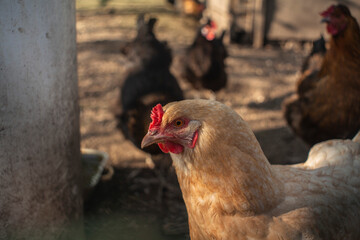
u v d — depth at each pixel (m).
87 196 0.83
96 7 2.79
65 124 0.58
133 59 1.09
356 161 0.54
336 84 0.78
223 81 1.35
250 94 1.45
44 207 0.57
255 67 1.71
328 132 0.83
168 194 0.89
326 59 0.82
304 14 1.93
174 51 1.84
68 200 0.61
